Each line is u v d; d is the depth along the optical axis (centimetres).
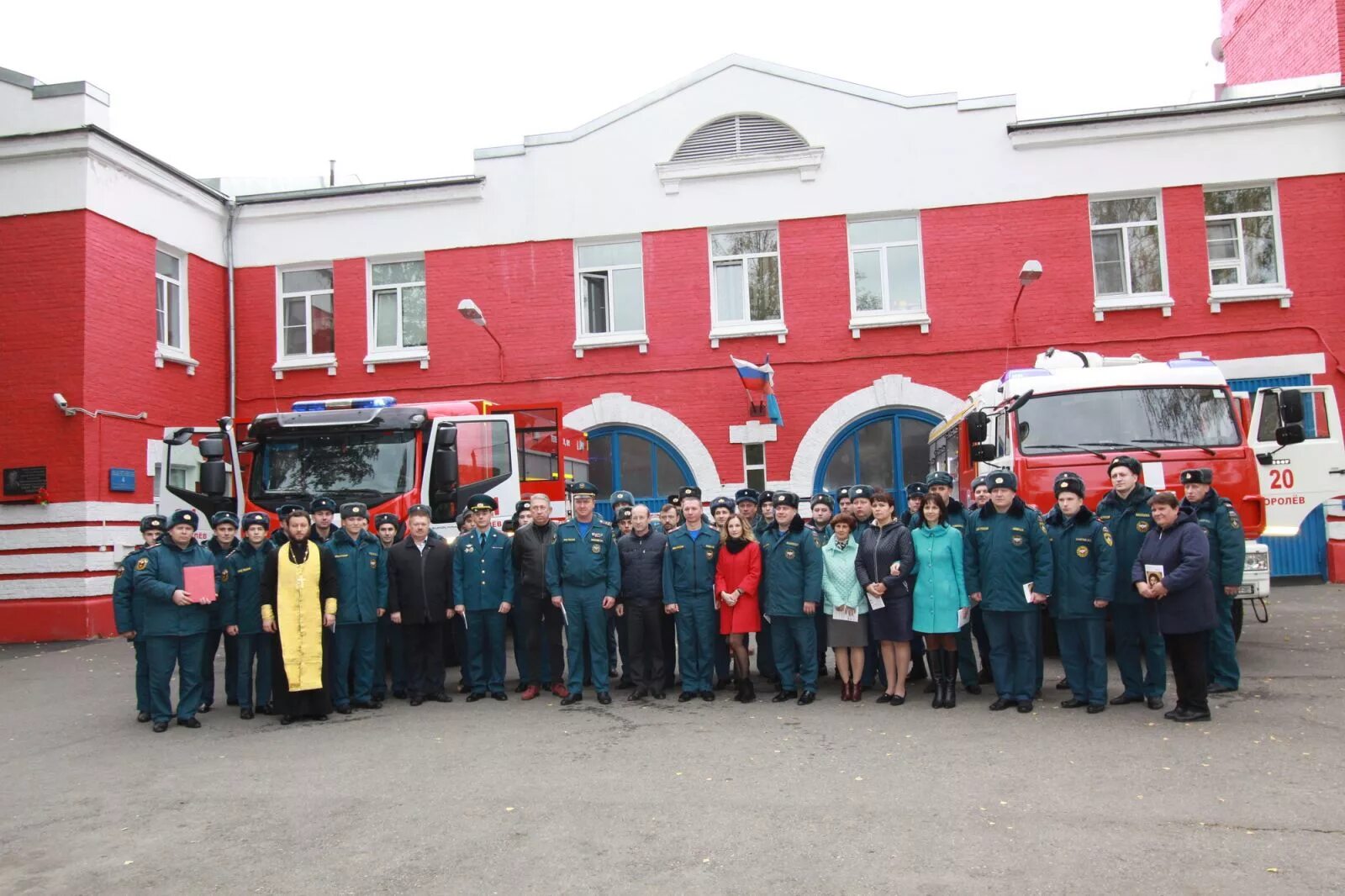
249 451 1200
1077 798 620
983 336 1791
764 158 1850
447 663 1285
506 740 830
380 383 1933
